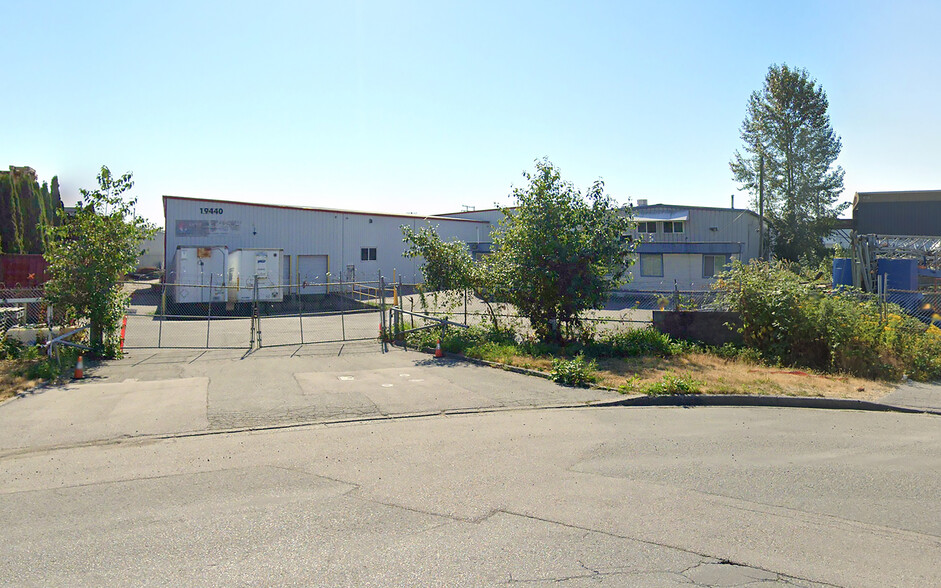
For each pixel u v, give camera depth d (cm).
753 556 458
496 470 673
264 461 718
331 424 909
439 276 1792
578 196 1603
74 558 455
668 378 1115
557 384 1191
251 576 426
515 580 418
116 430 866
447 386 1180
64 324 1530
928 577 427
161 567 440
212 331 2259
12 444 798
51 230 1525
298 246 4009
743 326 1488
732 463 695
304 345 1809
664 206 4256
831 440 800
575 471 668
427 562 446
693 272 3859
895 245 2439
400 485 624
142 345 1853
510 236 1619
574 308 1562
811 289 1447
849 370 1266
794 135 4966
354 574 428
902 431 853
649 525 516
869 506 562
